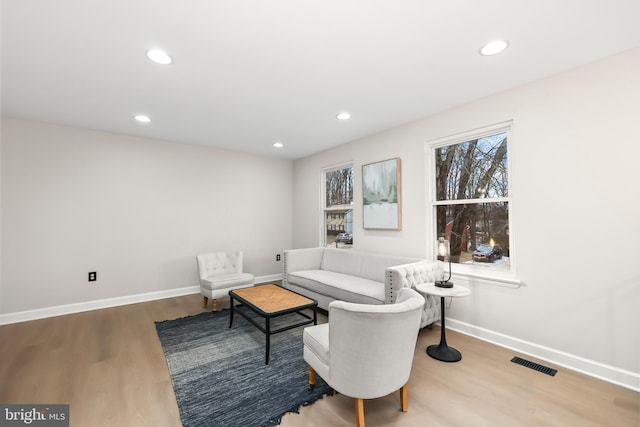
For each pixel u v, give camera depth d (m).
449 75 2.27
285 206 5.47
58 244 3.43
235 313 3.48
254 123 3.40
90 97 2.66
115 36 1.76
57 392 1.87
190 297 4.21
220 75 2.26
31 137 3.29
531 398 1.80
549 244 2.29
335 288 3.16
